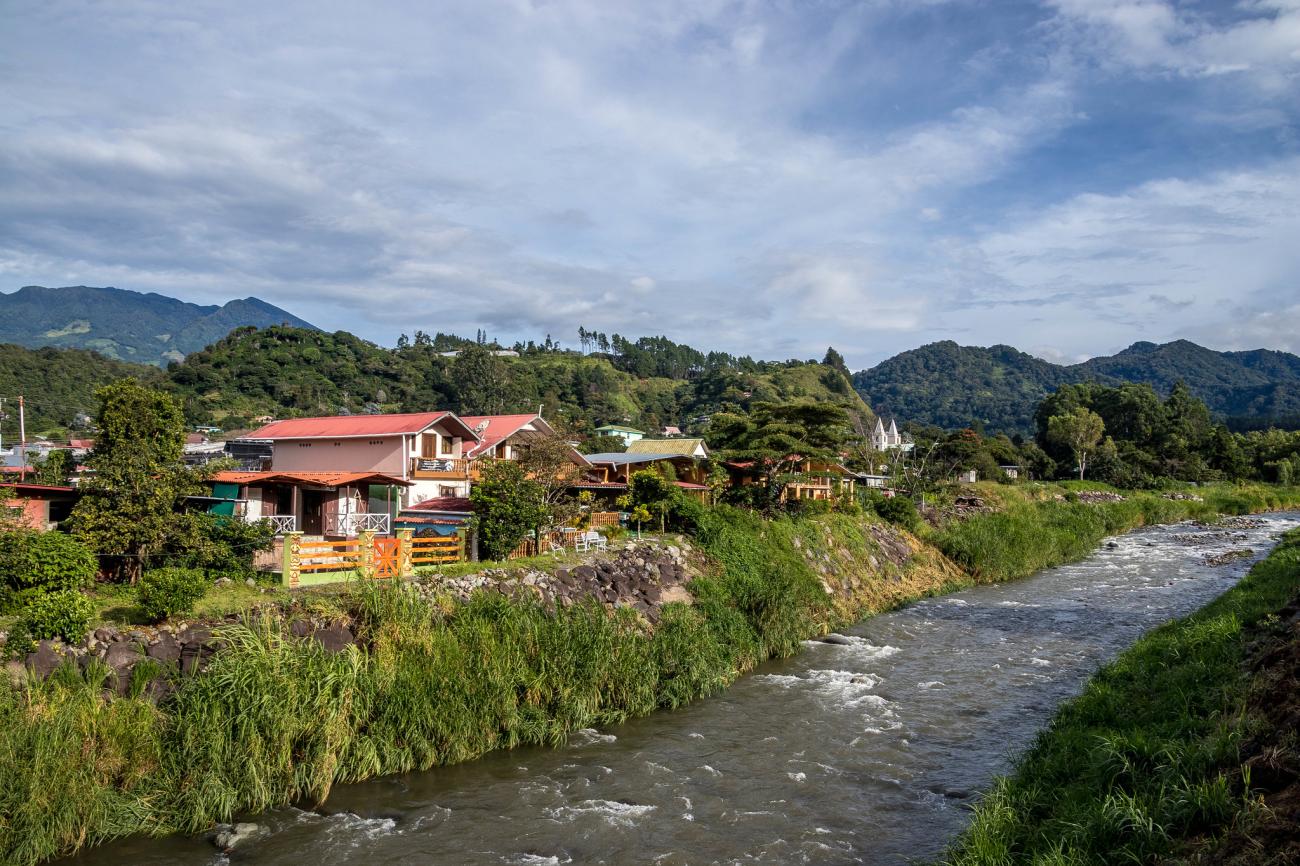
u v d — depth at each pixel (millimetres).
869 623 34656
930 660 28141
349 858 14422
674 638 25031
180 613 19062
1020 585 44688
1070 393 142375
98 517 23234
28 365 115500
